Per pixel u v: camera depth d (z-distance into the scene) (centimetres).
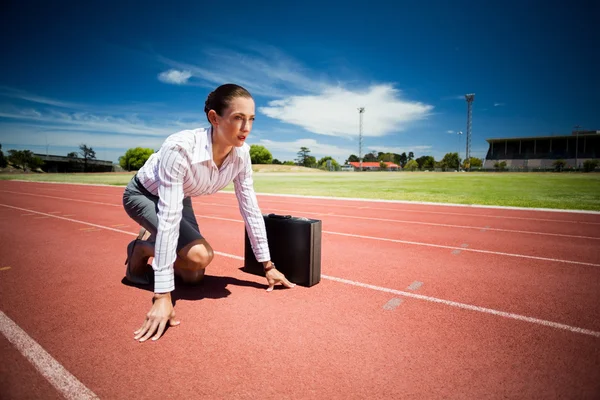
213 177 238
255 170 7994
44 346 201
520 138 8806
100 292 292
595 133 8119
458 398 157
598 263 404
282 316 246
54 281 321
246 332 220
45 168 7519
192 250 254
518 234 589
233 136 214
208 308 258
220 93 209
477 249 475
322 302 273
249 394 158
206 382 167
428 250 468
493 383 168
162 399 154
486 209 955
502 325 235
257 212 281
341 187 2016
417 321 240
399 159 16525
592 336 220
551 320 244
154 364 183
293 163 13800
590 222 724
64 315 245
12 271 354
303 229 306
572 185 2131
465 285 321
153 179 239
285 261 320
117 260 399
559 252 459
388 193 1522
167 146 206
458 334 221
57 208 971
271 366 182
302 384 166
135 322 234
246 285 312
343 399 155
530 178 3375
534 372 178
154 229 254
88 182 2595
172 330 222
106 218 761
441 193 1517
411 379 171
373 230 623
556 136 8475
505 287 316
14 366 180
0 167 6838
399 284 322
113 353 194
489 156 9269
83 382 167
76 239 525
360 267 381
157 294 215
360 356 193
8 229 617
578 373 178
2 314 246
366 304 271
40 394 157
